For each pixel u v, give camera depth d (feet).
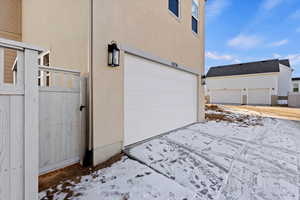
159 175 9.36
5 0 19.51
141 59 14.62
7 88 4.91
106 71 11.07
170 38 18.44
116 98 11.88
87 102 10.30
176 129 20.21
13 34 20.07
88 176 8.96
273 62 78.02
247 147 15.06
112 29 11.44
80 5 10.86
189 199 7.58
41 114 8.35
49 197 7.13
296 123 28.96
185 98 22.56
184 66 21.54
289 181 9.55
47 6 14.76
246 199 7.83
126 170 9.70
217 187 8.71
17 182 5.16
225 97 85.10
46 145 8.52
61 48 12.80
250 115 36.35
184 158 11.91
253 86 77.05
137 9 13.65
